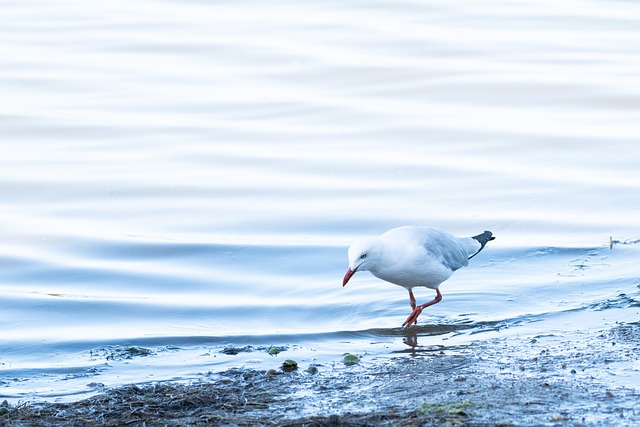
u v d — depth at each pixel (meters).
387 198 18.23
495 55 26.53
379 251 12.33
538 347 10.77
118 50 27.64
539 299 13.06
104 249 16.25
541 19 29.98
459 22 29.64
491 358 10.39
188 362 11.10
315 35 28.36
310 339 11.96
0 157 20.61
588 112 22.70
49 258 15.91
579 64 25.73
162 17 30.56
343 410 8.74
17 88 24.88
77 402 9.36
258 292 14.31
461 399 8.78
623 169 19.11
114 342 12.10
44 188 19.03
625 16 30.02
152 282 14.88
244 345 11.80
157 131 22.00
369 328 12.30
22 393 10.06
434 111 22.92
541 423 7.98
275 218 17.53
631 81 24.06
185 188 18.98
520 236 16.17
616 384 9.16
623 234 15.95
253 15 30.62
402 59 26.25
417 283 12.67
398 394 9.16
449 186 18.64
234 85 24.98
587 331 11.38
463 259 13.28
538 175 18.95
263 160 20.23
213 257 15.84
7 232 16.98
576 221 16.59
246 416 8.69
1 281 15.05
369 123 22.23
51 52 27.52
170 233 17.02
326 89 24.69
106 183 19.22
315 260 15.48
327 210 17.78
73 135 21.98
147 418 8.79
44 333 12.65
